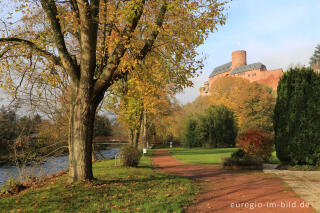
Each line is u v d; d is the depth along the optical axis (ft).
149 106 55.57
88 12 23.38
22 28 30.86
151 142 183.11
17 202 18.65
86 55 24.00
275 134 45.50
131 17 24.08
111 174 31.48
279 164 47.88
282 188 25.82
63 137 51.60
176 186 26.43
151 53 31.24
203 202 20.70
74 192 21.12
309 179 30.78
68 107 44.80
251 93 158.30
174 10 24.98
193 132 147.02
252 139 48.29
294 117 42.01
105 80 24.62
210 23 24.54
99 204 18.83
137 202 19.71
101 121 82.07
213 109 151.94
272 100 161.48
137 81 31.60
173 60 27.53
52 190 21.77
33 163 35.83
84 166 24.54
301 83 42.04
